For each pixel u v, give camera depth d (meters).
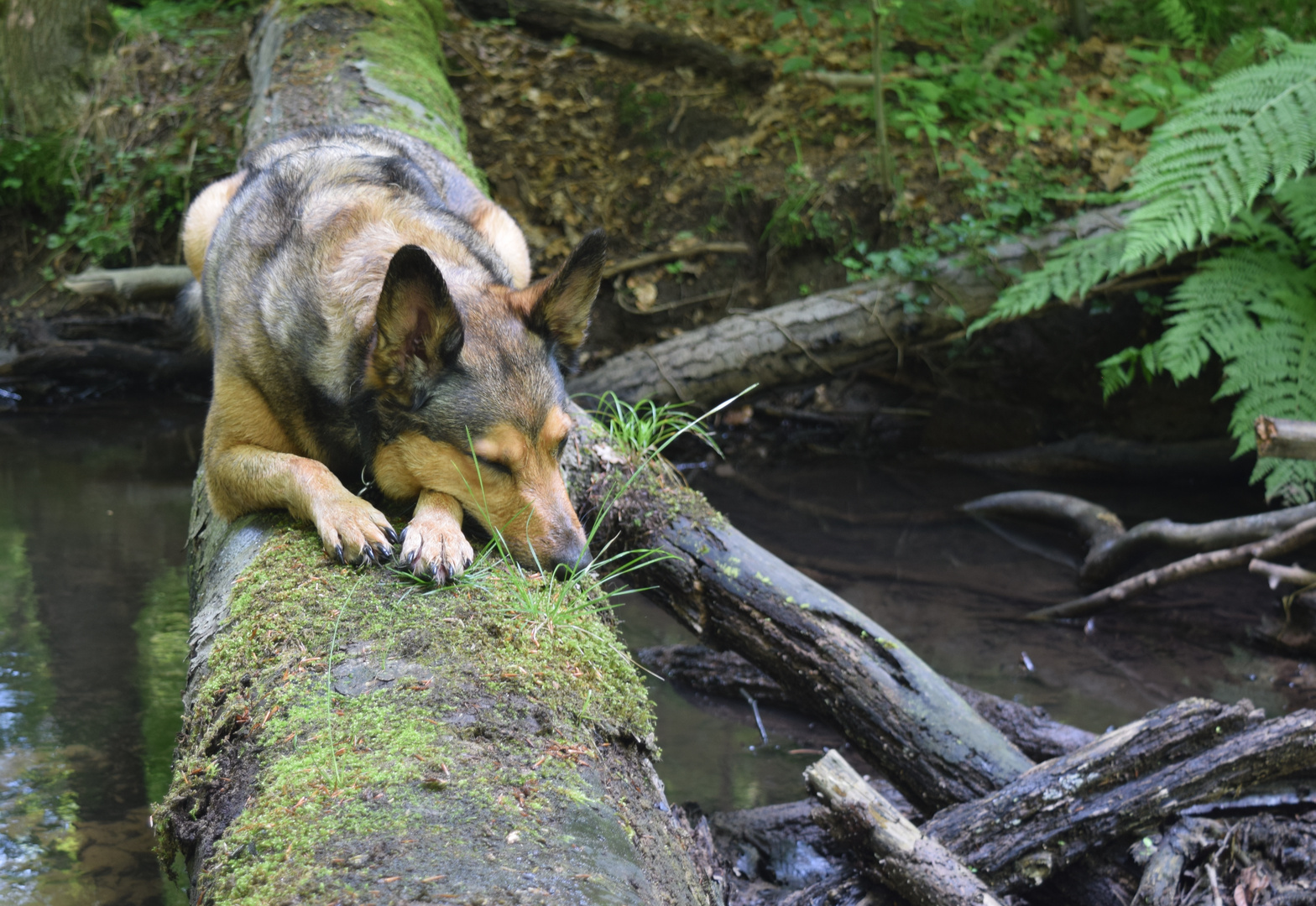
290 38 5.77
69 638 4.05
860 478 6.51
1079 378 6.66
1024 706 3.62
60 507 5.43
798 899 2.82
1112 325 6.51
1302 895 2.66
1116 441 6.46
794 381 6.45
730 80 7.89
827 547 5.39
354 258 2.74
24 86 7.64
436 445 2.53
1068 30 8.38
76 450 6.38
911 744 3.03
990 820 2.79
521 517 2.56
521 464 2.54
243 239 3.05
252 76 6.47
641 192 7.52
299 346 2.71
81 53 7.80
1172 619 4.64
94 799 3.08
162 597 4.43
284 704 1.83
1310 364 5.18
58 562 4.75
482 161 7.48
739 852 3.11
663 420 3.62
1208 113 5.23
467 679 1.89
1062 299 5.85
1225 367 5.27
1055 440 6.75
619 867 1.46
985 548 5.43
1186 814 2.89
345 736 1.70
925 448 7.03
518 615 2.16
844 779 2.76
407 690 1.83
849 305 6.29
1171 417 6.39
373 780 1.57
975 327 5.99
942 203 6.92
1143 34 8.36
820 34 8.49
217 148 7.55
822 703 3.15
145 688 3.72
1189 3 8.20
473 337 2.55
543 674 1.98
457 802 1.53
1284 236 5.62
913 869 2.63
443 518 2.46
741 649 3.24
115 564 4.75
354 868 1.37
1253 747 2.86
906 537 5.57
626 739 2.04
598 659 2.16
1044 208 6.71
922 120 7.02
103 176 7.62
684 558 3.25
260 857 1.44
